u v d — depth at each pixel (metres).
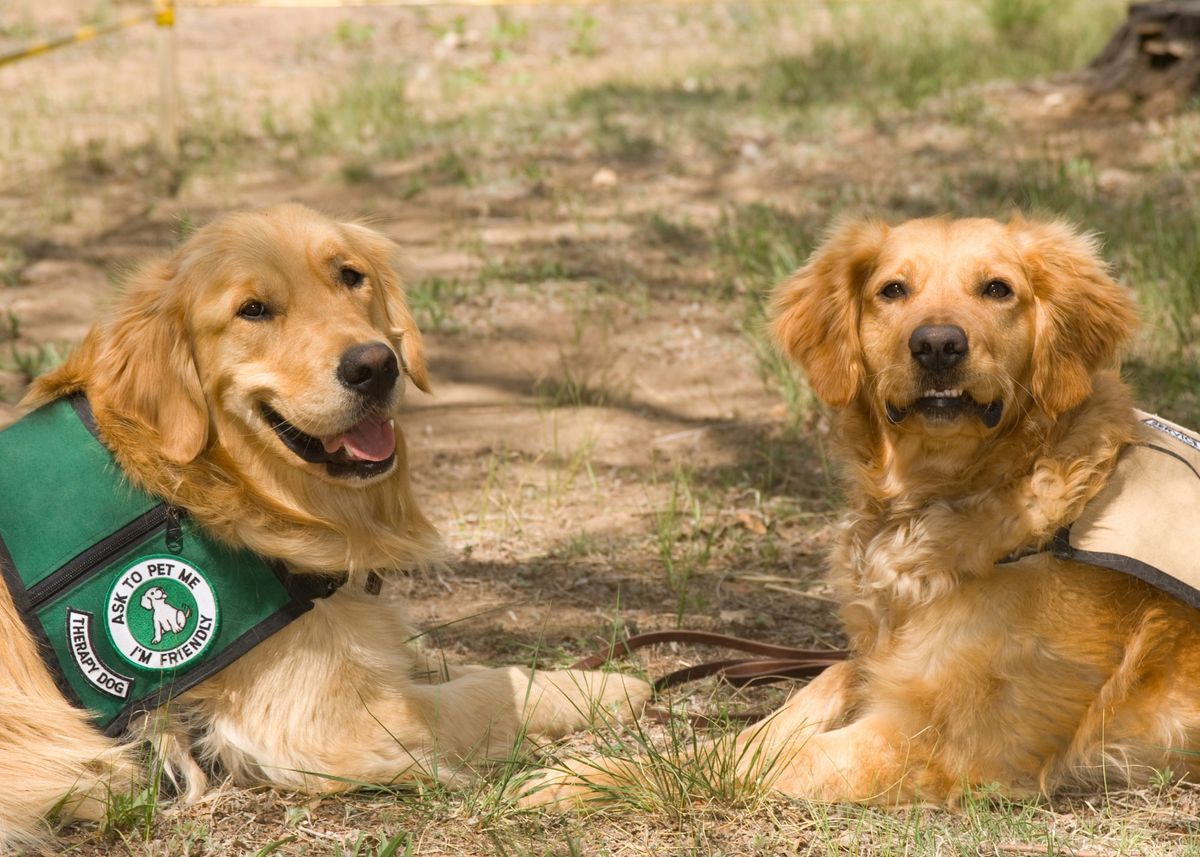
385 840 3.66
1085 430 3.96
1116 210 9.62
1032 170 10.45
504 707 4.36
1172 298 7.99
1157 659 3.95
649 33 18.14
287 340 3.94
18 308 8.93
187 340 3.93
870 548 4.25
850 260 4.32
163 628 3.89
